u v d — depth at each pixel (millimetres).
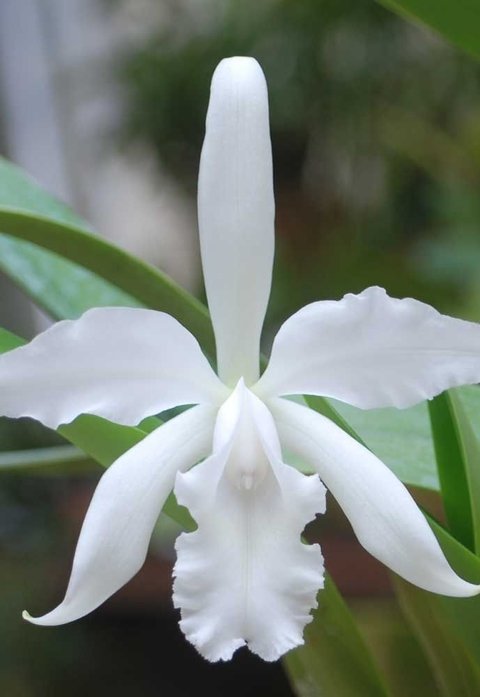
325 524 708
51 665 703
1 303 875
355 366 273
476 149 901
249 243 268
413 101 922
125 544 261
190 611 268
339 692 324
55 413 267
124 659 732
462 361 268
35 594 726
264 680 729
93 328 261
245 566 272
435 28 313
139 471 266
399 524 264
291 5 886
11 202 361
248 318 274
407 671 482
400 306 263
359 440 288
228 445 267
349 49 899
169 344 269
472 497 291
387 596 687
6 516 755
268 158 264
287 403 279
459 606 288
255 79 261
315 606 270
